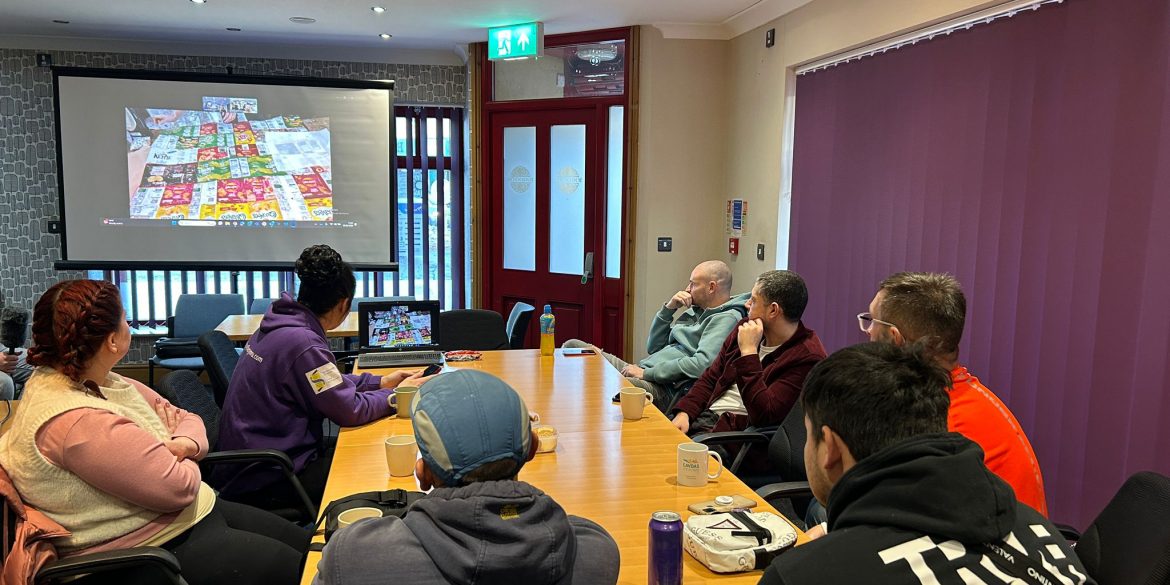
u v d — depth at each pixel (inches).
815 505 88.6
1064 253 104.3
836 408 43.3
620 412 103.7
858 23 148.3
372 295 258.8
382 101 237.9
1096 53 99.0
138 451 67.6
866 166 149.9
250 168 235.1
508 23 207.3
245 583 73.2
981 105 119.2
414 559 40.4
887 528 39.3
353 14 197.5
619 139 221.1
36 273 236.1
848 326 157.4
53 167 233.3
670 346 149.0
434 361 128.9
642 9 190.7
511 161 239.6
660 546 52.6
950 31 125.5
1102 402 99.0
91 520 66.9
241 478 94.5
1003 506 38.5
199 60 238.7
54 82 221.8
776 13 181.3
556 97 227.8
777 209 184.1
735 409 116.0
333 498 72.7
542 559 40.3
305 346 94.9
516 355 141.5
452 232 261.9
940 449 39.4
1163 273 91.0
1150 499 52.6
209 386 222.5
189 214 233.9
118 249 232.1
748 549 59.3
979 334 120.2
